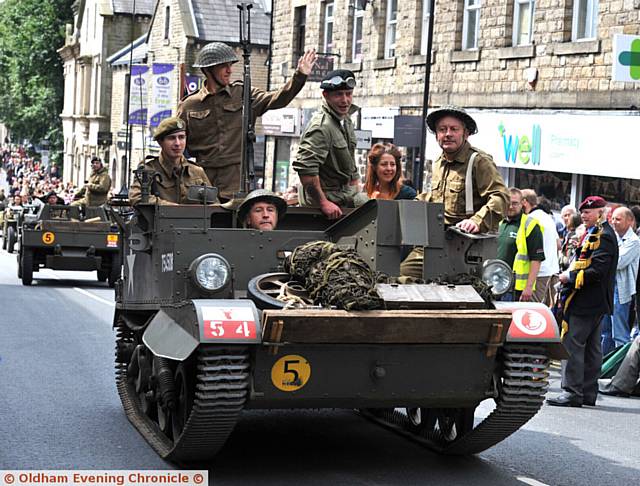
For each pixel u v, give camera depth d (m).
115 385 11.68
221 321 7.44
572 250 15.59
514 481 8.23
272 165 36.59
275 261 8.41
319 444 9.27
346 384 7.75
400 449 9.16
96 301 20.86
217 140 10.16
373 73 29.89
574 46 21.58
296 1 34.66
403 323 7.50
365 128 29.77
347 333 7.45
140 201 9.35
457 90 25.66
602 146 20.48
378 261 8.34
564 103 21.92
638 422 10.97
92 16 71.12
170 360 8.76
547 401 11.81
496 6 24.19
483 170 8.95
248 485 7.85
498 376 8.14
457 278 8.25
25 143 88.00
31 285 24.64
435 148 25.88
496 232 8.77
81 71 72.88
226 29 48.66
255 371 7.57
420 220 8.31
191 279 7.95
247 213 8.75
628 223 13.75
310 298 7.80
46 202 26.58
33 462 8.34
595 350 11.89
